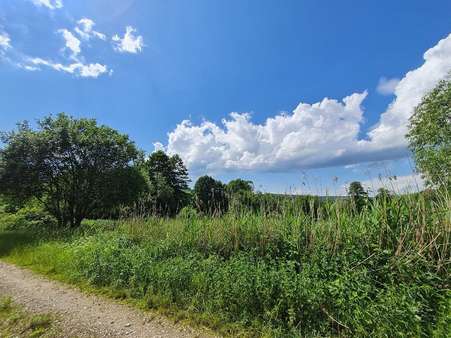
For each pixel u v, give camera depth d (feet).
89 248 28.84
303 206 24.03
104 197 59.52
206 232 25.98
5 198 60.49
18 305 18.17
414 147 66.64
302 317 14.64
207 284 18.60
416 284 14.33
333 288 15.02
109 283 21.95
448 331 11.99
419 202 17.58
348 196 22.15
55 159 57.82
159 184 91.45
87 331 14.76
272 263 19.45
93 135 61.41
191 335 14.38
